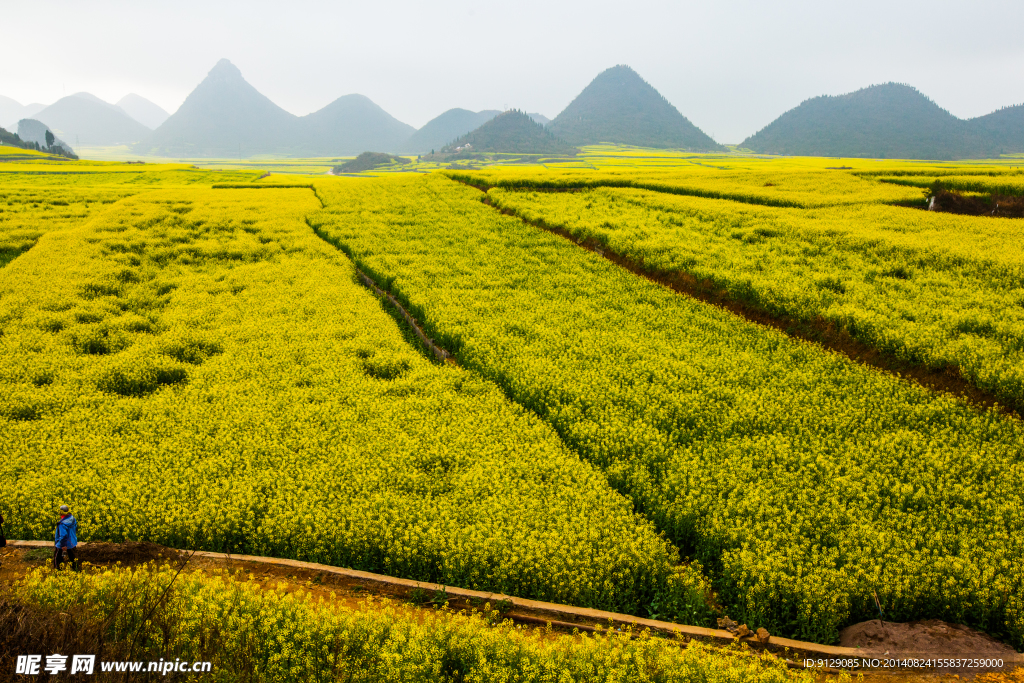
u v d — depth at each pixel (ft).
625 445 43.65
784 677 22.79
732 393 51.88
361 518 35.50
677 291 88.12
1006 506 34.12
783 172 195.93
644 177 186.19
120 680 21.04
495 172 233.14
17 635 21.40
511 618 28.14
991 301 66.74
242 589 27.45
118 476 41.16
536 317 75.46
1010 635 26.50
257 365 63.87
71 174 263.70
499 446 44.42
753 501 35.88
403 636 23.63
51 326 74.23
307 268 105.50
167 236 122.93
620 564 31.32
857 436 44.16
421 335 76.18
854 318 63.46
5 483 40.01
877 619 27.78
